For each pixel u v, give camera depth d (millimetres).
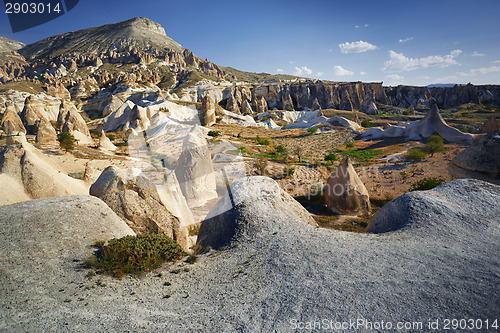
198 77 178250
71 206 9234
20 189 13562
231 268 8031
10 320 4840
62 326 4816
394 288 6199
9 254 6773
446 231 10242
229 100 135875
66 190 15109
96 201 9672
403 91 173375
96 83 164125
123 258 7426
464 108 128125
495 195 12992
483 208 11977
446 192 13617
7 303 5281
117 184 9930
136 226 9375
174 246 8508
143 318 5336
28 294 5633
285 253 8695
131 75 162875
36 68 180375
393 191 32031
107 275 6805
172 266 7945
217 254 9164
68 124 62688
